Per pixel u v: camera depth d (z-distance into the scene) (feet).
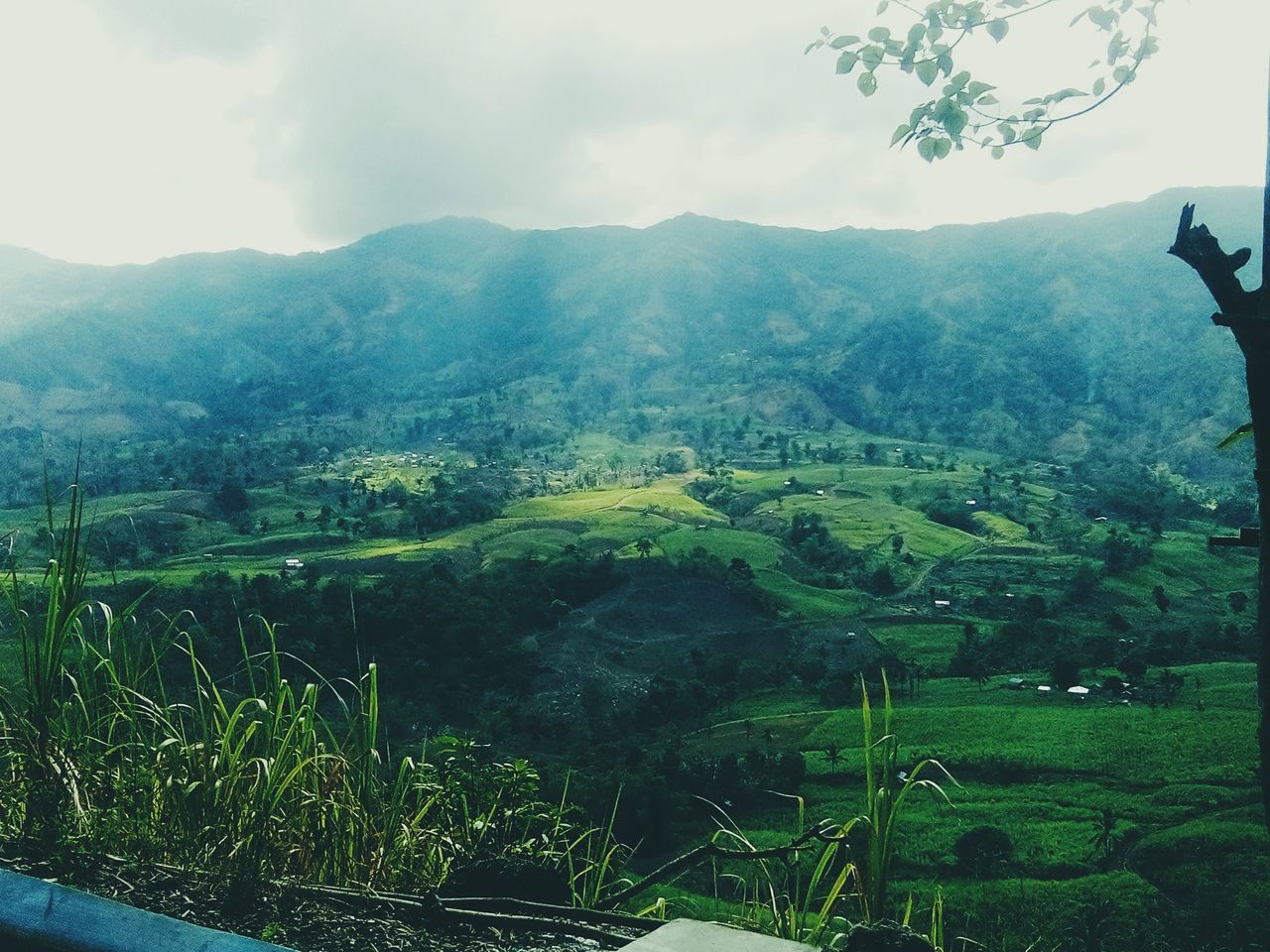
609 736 259.80
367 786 9.36
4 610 8.82
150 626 9.74
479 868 7.72
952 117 7.81
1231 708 263.49
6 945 5.44
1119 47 7.25
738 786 197.26
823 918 7.57
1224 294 5.18
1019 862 178.09
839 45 7.84
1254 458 5.00
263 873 7.91
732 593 398.01
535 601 369.30
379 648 240.12
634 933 6.73
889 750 7.73
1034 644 346.54
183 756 8.64
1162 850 180.24
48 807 8.25
